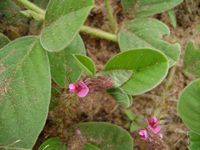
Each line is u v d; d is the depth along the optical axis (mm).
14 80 157
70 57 172
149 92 201
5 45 171
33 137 151
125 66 162
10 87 156
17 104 154
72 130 178
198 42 210
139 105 200
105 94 194
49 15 163
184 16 213
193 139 179
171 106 201
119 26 205
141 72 161
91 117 194
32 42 164
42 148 170
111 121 195
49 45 157
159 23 192
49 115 180
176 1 193
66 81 171
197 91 172
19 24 192
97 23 206
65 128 180
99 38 204
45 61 160
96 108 194
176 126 200
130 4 195
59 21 159
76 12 154
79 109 191
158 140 173
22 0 188
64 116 180
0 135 152
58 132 179
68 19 156
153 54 156
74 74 172
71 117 184
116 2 209
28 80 157
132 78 163
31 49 162
